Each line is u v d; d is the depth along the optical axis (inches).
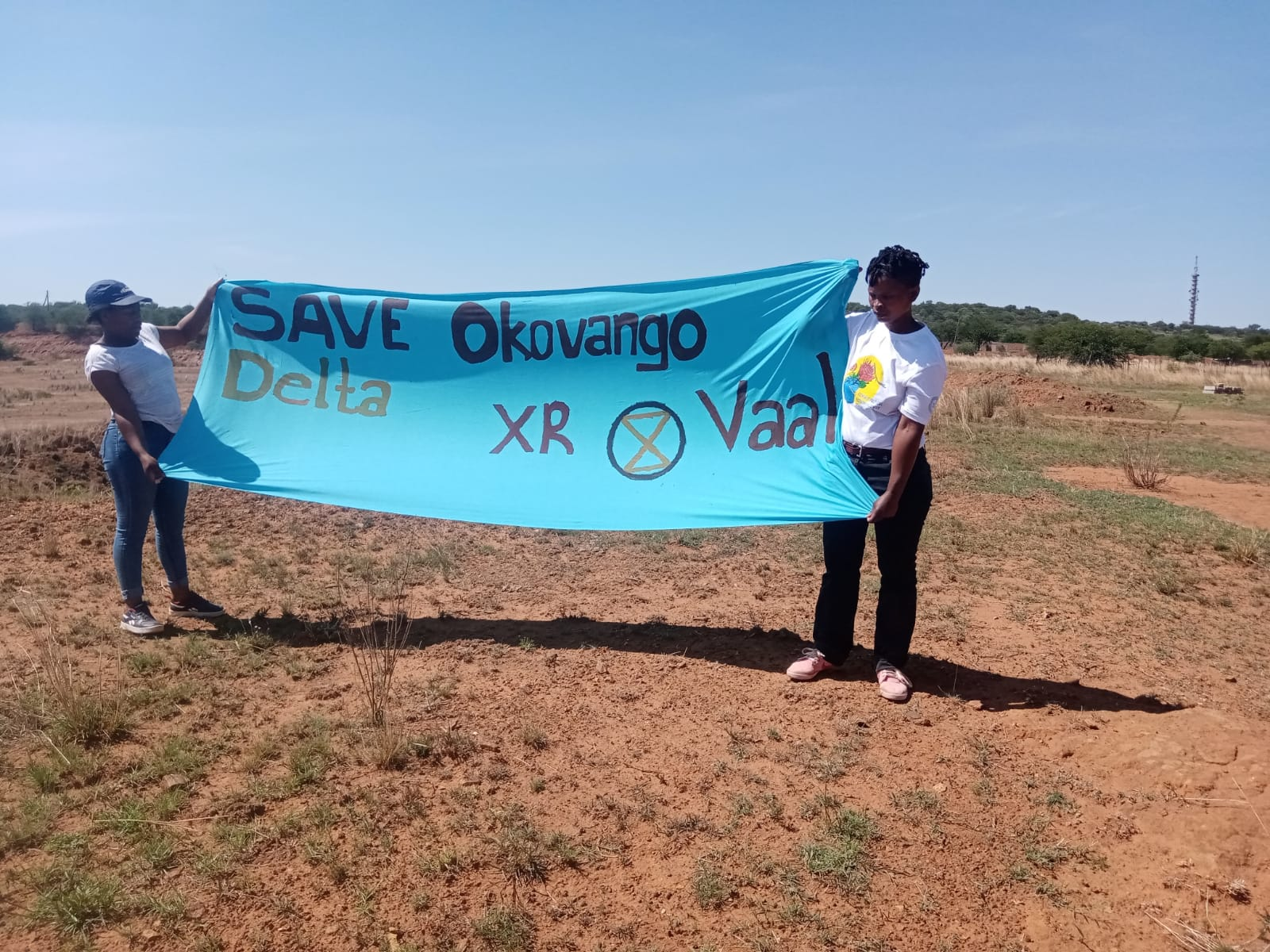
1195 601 252.2
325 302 224.8
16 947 104.7
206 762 145.8
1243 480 478.3
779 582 257.8
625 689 179.6
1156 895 120.6
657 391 211.9
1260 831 131.0
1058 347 1691.7
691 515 202.7
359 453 219.1
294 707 167.6
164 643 195.2
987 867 126.3
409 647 199.5
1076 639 216.5
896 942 111.3
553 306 218.1
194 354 1161.4
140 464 195.0
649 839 130.5
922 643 211.0
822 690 180.4
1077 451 549.0
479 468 218.2
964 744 159.2
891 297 164.9
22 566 243.6
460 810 135.5
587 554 284.7
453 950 107.1
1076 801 142.0
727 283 208.7
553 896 117.3
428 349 224.1
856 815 136.2
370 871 120.5
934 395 164.1
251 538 285.6
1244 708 176.9
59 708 154.6
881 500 167.2
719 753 155.3
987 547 301.1
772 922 113.9
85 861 120.0
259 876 118.6
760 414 203.0
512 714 167.9
